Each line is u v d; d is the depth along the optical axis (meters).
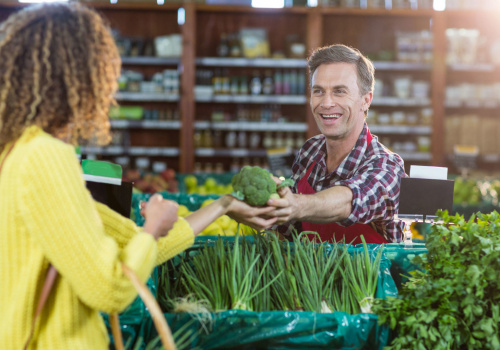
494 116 6.64
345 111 2.23
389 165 2.18
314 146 2.50
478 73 6.64
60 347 1.11
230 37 6.42
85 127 1.21
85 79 1.15
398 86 6.35
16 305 1.08
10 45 1.13
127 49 6.23
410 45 6.29
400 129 6.32
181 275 1.79
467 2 6.40
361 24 6.61
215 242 1.86
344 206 1.88
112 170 1.69
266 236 1.92
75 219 1.06
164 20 6.55
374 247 1.92
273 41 6.65
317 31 6.30
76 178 1.09
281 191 1.68
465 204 4.42
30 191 1.05
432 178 1.98
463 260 1.60
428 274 1.68
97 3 6.27
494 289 1.55
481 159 6.38
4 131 1.12
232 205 1.60
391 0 6.41
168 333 1.09
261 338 1.53
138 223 3.03
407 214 1.98
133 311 1.54
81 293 1.07
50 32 1.14
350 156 2.29
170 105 6.57
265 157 6.55
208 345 1.54
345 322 1.55
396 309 1.54
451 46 6.35
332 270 1.80
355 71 2.24
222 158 6.63
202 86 6.30
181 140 6.24
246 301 1.64
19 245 1.08
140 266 1.13
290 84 6.32
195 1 6.33
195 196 3.47
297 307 1.66
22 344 1.09
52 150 1.08
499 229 1.65
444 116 6.43
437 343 1.48
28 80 1.12
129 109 6.27
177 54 6.24
